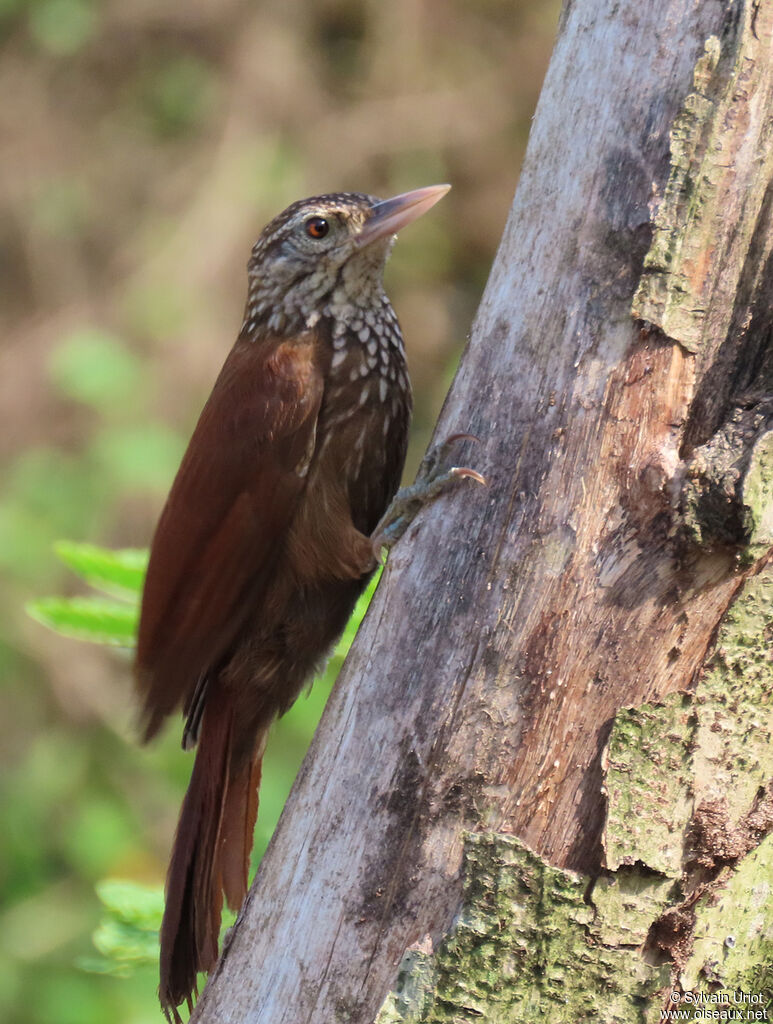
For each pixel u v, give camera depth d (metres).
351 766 5.36
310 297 7.40
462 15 19.59
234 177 18.41
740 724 5.04
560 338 5.34
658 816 4.98
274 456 7.06
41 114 19.03
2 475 16.53
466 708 5.20
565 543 5.18
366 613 5.62
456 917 5.04
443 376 18.12
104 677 15.73
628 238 5.27
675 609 5.05
